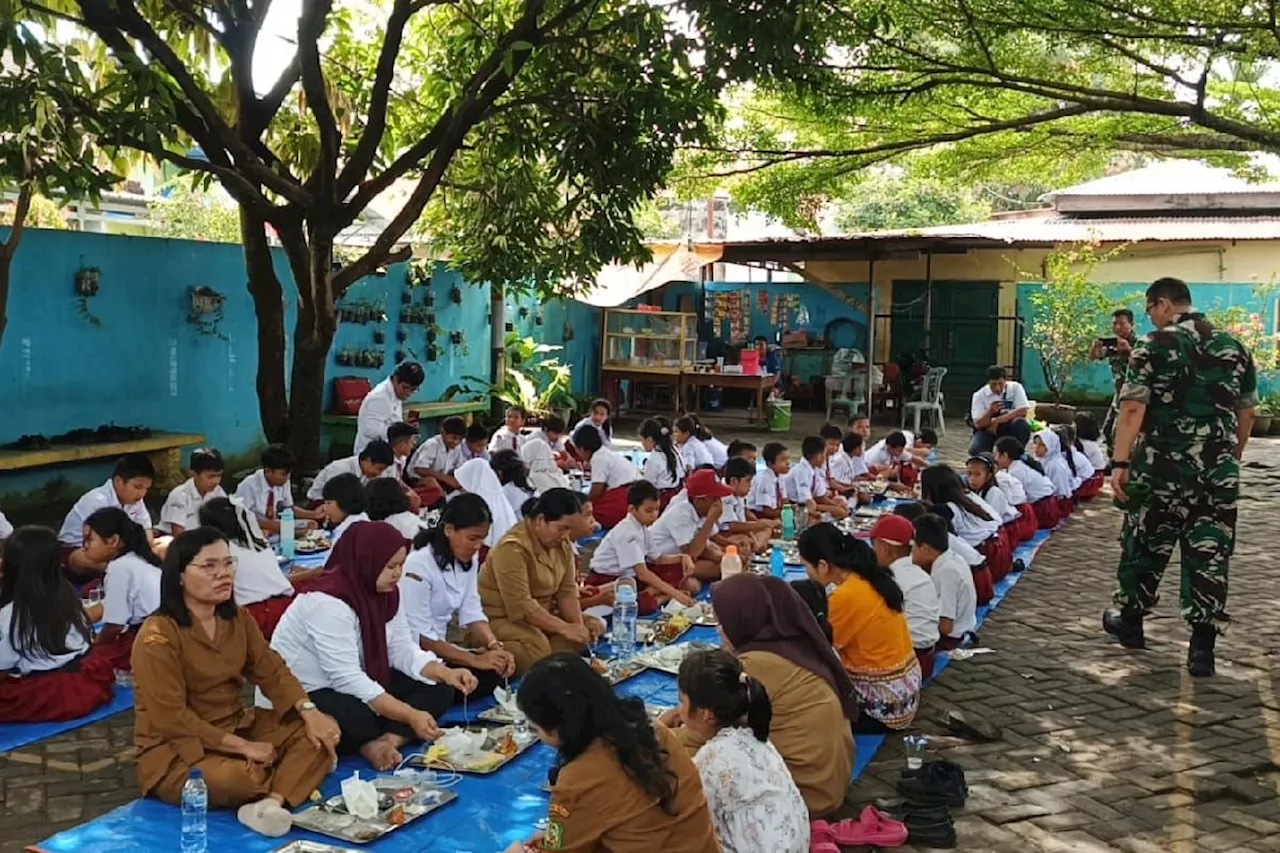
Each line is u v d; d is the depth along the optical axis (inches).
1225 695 237.1
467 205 432.5
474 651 223.6
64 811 173.8
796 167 462.0
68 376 406.6
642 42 328.2
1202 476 249.3
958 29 358.3
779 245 666.2
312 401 417.4
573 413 677.9
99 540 225.3
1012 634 281.0
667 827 126.3
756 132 438.0
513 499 346.9
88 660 215.2
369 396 378.3
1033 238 720.3
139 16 323.9
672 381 703.1
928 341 741.3
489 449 414.3
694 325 717.9
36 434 395.2
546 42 344.8
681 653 239.3
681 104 339.9
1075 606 310.3
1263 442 674.2
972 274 802.2
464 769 183.8
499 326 622.8
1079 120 434.0
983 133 411.2
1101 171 578.6
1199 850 168.6
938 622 243.4
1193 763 201.2
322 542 326.3
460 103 372.8
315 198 367.2
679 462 387.2
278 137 444.5
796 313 845.2
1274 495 499.8
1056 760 201.9
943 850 166.6
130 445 405.7
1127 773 196.5
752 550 326.0
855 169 461.1
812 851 159.8
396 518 259.6
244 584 233.6
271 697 179.0
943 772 185.9
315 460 421.4
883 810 179.0
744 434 673.6
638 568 275.7
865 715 207.5
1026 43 379.9
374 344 549.3
